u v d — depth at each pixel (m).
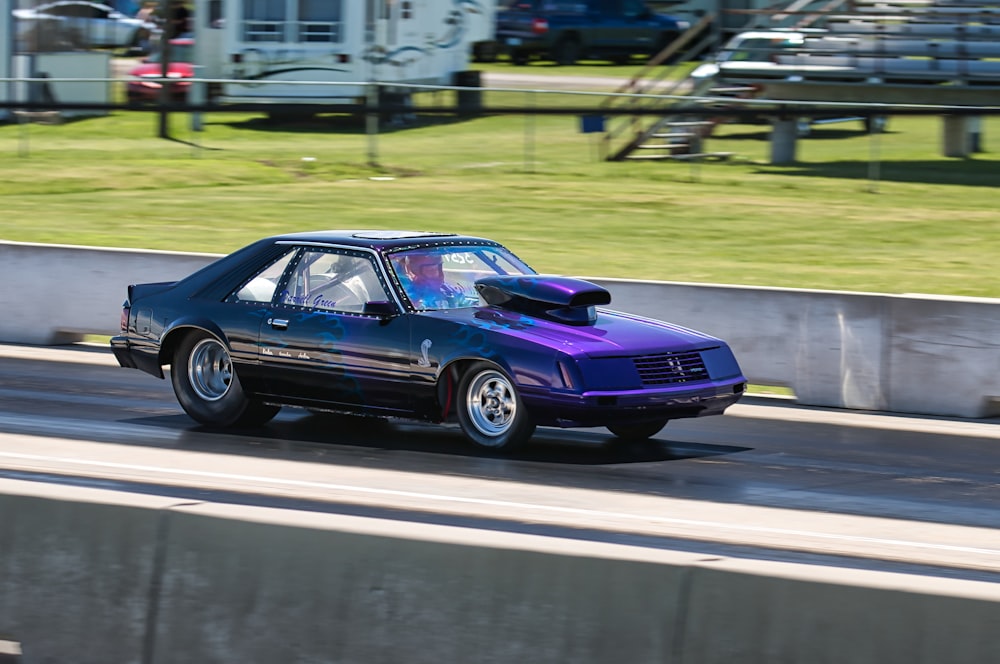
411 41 125.06
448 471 32.62
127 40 172.25
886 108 92.75
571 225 79.56
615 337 34.25
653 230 78.12
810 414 42.19
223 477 31.70
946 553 26.25
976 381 41.66
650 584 17.75
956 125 104.88
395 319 35.00
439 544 18.58
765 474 33.38
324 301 36.31
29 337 54.72
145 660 19.75
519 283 35.41
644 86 122.12
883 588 16.92
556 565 18.09
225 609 19.42
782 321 44.28
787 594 17.25
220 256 51.81
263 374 36.72
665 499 30.36
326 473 32.25
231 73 115.38
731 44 117.31
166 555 19.78
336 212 83.62
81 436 36.47
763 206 85.69
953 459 35.72
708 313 45.28
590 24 162.75
